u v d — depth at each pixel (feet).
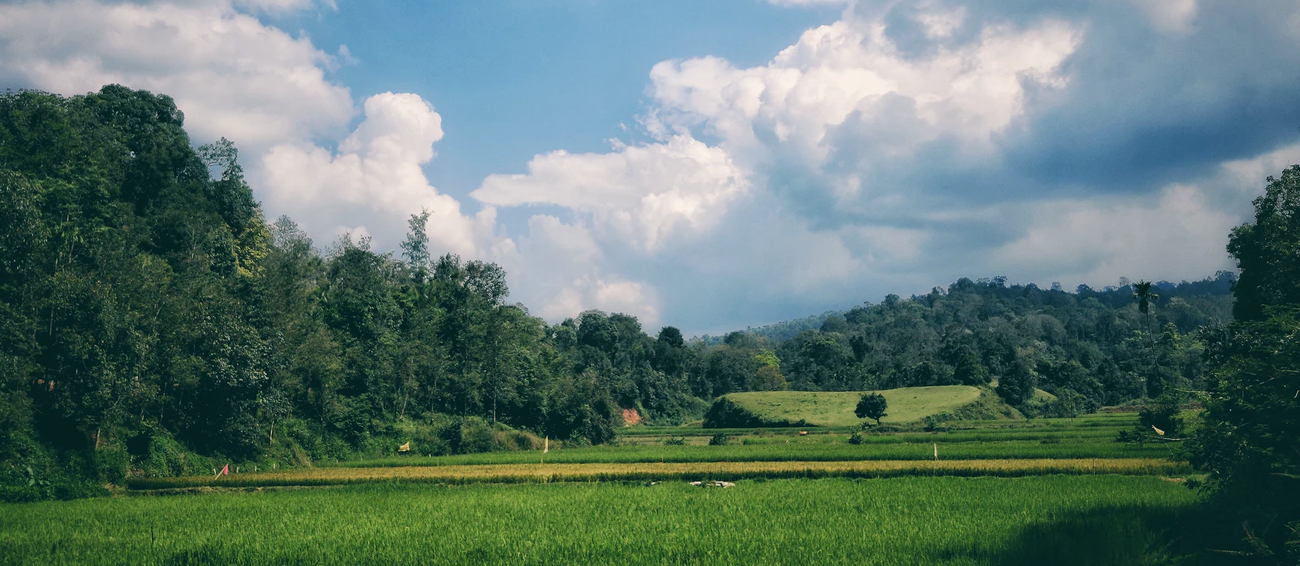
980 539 81.66
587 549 82.58
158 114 243.40
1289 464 76.07
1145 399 403.13
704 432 332.39
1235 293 146.61
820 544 81.92
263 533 96.02
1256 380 81.71
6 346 138.82
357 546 86.84
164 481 151.33
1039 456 170.40
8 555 86.33
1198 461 88.74
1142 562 75.00
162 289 169.58
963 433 249.55
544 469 171.63
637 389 442.50
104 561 83.56
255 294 206.08
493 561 78.95
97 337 151.12
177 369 168.55
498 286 319.27
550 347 387.34
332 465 199.82
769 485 134.72
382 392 246.27
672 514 103.35
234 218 247.29
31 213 145.38
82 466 144.87
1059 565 73.36
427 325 285.84
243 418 185.57
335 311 256.52
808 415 365.81
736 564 74.90
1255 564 73.67
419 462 197.67
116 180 209.05
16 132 178.09
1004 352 552.00
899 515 98.02
